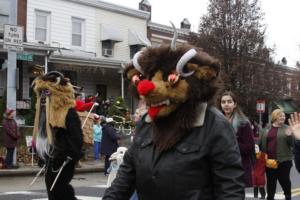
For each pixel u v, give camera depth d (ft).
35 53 76.69
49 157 21.08
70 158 20.86
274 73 111.75
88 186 41.52
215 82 10.22
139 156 10.34
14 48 50.65
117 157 23.45
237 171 9.91
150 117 10.21
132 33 100.58
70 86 21.27
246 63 105.50
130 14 101.55
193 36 108.78
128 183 10.96
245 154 21.07
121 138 62.59
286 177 28.63
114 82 95.66
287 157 28.45
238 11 106.93
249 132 21.24
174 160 9.86
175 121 10.03
